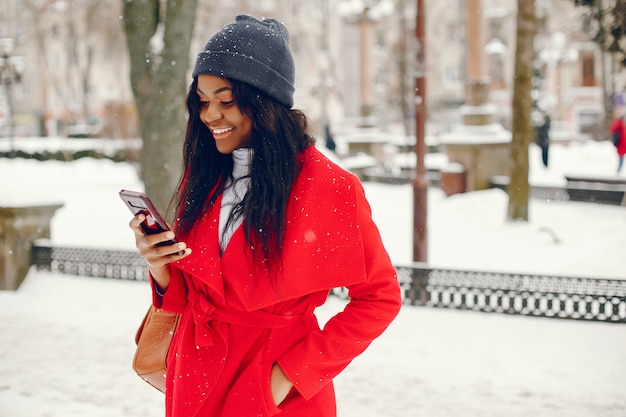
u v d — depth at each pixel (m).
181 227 1.93
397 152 35.75
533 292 6.91
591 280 6.68
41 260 9.14
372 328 1.84
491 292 7.07
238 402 1.80
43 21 53.72
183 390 1.86
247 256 1.81
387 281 1.87
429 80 48.38
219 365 1.83
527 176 12.99
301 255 1.80
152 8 9.95
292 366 1.79
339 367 1.83
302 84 49.62
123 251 8.88
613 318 6.64
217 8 33.72
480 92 17.31
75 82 55.69
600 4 8.81
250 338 1.84
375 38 50.38
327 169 1.87
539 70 29.75
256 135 1.89
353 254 1.81
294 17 48.62
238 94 1.86
